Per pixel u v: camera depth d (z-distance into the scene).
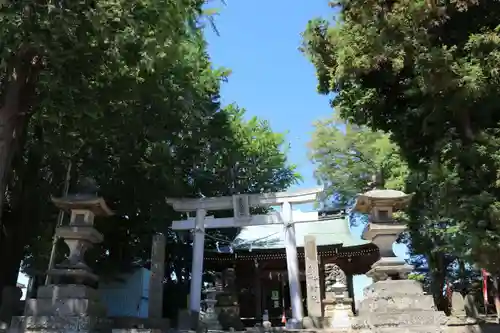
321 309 18.59
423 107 11.95
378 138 24.81
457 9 10.99
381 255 11.97
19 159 15.20
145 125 16.97
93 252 20.89
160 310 17.73
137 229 21.30
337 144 26.94
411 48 11.34
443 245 19.81
